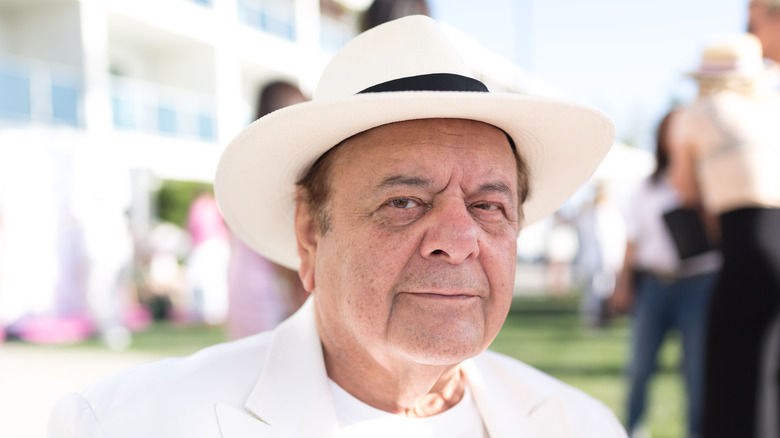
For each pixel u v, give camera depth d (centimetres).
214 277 1010
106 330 895
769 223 204
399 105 109
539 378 152
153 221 1627
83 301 930
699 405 359
